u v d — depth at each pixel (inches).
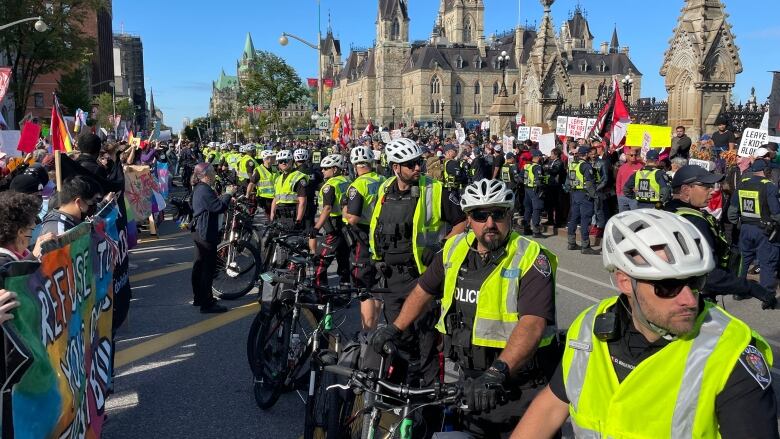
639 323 76.5
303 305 202.5
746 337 72.8
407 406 122.0
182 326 305.4
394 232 210.7
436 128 4318.4
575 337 81.7
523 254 128.3
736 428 69.1
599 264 458.0
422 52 5088.6
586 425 78.1
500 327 126.8
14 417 108.9
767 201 317.7
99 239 167.0
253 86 1825.8
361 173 282.5
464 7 5497.1
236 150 1010.1
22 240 147.6
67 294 136.3
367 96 5565.9
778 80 507.5
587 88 4990.2
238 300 357.4
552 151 637.3
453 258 133.4
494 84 5147.6
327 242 337.4
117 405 215.9
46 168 371.6
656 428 73.0
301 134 2768.2
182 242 558.9
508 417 129.5
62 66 1551.4
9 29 1403.8
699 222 192.7
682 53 762.8
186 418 205.6
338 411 152.7
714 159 546.9
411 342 176.1
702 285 74.2
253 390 226.5
